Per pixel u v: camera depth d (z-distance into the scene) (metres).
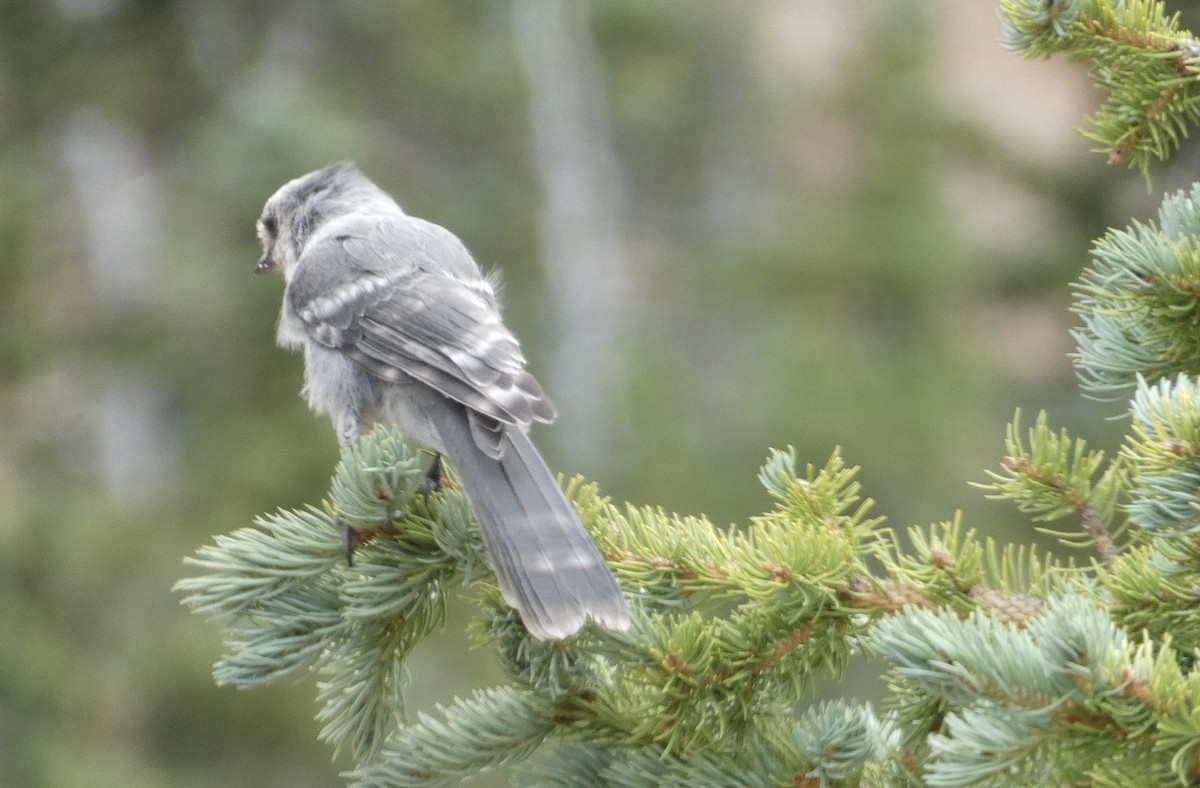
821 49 21.47
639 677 4.29
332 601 4.50
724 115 19.11
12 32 17.09
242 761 13.88
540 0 18.02
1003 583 4.27
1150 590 4.07
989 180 18.20
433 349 5.56
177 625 14.10
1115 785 3.51
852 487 4.50
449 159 17.86
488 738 4.33
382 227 6.32
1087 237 16.12
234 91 15.78
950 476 16.22
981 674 3.41
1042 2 4.81
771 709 4.24
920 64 18.25
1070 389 17.03
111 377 15.96
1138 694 3.39
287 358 14.69
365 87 17.48
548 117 17.98
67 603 14.13
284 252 7.35
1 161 16.78
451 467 5.56
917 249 17.20
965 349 17.06
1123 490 4.48
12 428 16.12
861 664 13.71
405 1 17.55
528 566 4.32
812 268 17.52
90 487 15.77
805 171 18.91
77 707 13.60
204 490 14.52
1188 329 4.60
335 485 4.57
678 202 19.28
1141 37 4.85
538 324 17.64
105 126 17.45
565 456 16.73
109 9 17.17
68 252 17.20
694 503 16.20
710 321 18.17
